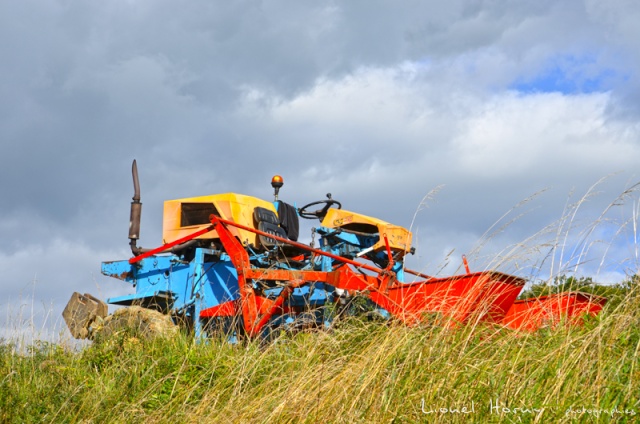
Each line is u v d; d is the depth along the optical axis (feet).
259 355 24.89
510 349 21.16
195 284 31.58
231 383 23.34
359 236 34.27
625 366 18.81
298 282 29.53
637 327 20.70
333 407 19.44
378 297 28.78
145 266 33.58
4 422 22.45
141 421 22.18
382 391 19.60
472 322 23.44
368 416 18.89
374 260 33.88
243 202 32.48
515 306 28.99
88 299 32.19
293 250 33.30
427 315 23.68
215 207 32.37
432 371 20.03
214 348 26.76
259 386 22.17
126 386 24.13
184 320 31.71
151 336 28.58
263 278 29.58
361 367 20.56
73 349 28.58
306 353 23.70
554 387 18.37
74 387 24.25
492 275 25.53
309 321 28.89
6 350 27.22
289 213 34.58
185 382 24.07
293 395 20.15
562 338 21.15
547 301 24.76
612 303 23.26
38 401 23.49
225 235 30.25
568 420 17.26
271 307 29.43
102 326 30.66
